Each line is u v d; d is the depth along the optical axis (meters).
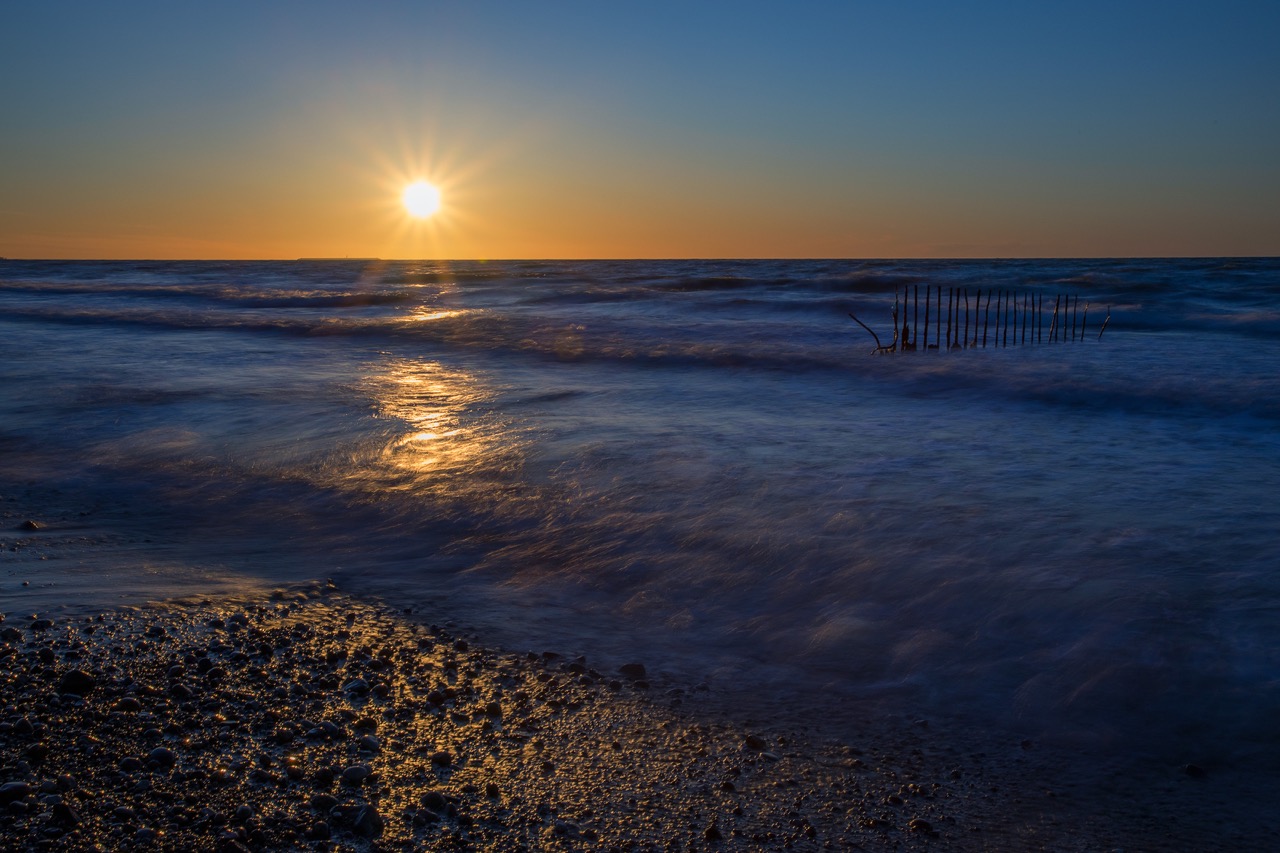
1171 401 13.01
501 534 7.82
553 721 4.77
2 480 9.80
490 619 6.14
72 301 38.66
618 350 19.73
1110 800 4.07
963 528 7.39
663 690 5.14
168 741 4.43
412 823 3.83
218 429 11.98
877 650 5.53
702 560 7.00
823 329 23.42
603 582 6.75
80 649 5.46
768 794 4.12
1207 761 4.34
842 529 7.47
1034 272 57.72
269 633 5.81
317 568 7.16
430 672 5.32
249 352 20.66
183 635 5.73
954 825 3.89
